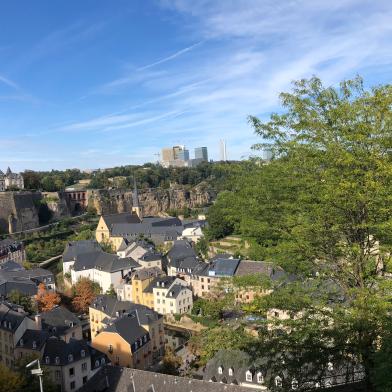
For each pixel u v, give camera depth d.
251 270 84.50
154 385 44.00
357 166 15.02
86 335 86.56
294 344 16.30
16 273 101.62
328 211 15.30
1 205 167.12
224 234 120.38
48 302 88.38
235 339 18.08
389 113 14.77
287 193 16.95
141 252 120.88
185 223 159.38
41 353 61.22
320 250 16.67
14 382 42.75
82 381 59.62
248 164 19.86
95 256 116.81
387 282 14.53
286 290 17.03
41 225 183.75
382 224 14.16
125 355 65.25
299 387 16.70
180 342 77.06
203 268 92.69
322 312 16.05
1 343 68.50
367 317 14.34
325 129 15.59
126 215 163.88
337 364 15.76
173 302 88.31
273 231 18.03
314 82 16.20
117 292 101.31
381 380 13.87
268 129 16.94
